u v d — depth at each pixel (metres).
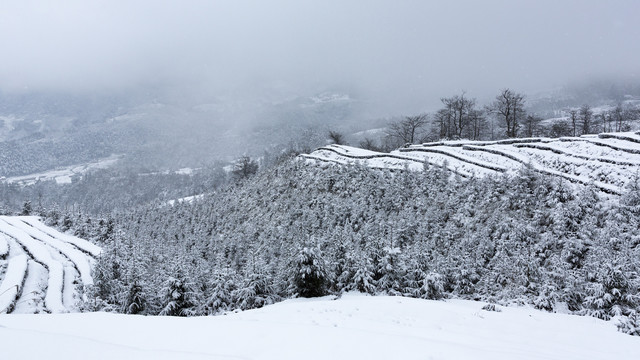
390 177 52.28
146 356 7.28
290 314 15.74
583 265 25.42
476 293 27.05
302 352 8.06
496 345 11.17
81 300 38.69
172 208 91.06
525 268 24.47
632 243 26.62
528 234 31.89
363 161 62.31
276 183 68.56
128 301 29.89
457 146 61.66
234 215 67.38
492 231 34.03
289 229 48.62
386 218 42.31
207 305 28.84
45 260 52.03
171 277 29.00
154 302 31.75
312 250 26.83
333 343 8.71
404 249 33.22
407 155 62.00
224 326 10.26
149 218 90.88
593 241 28.06
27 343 7.88
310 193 57.91
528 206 36.19
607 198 34.31
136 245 48.41
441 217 39.62
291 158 78.31
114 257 37.50
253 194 71.25
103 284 34.81
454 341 11.23
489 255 31.44
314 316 15.09
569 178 40.84
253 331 9.70
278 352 8.05
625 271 20.12
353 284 27.77
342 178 56.00
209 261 52.34
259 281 27.02
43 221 80.00
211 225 69.44
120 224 90.62
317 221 47.12
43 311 37.69
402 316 15.73
